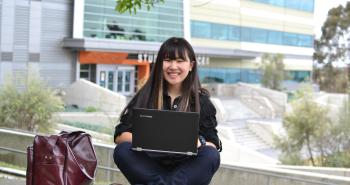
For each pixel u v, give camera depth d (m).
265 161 23.83
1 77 33.00
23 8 34.31
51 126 19.89
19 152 7.05
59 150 3.32
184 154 3.06
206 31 50.47
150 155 3.19
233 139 30.78
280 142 23.05
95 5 37.88
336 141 21.69
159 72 3.36
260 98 45.56
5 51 33.25
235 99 48.06
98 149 7.61
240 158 24.45
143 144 3.08
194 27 48.91
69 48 36.97
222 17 52.47
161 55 3.34
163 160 3.18
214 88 51.88
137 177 3.16
